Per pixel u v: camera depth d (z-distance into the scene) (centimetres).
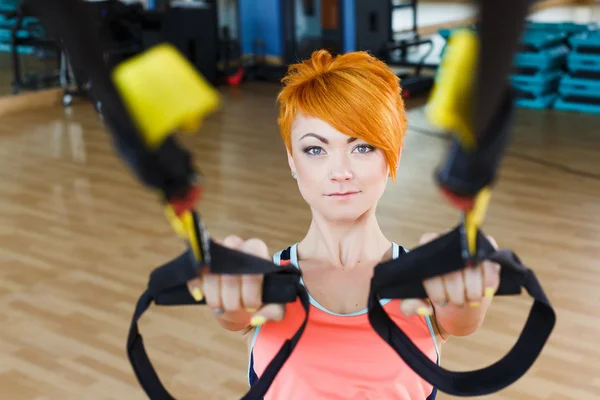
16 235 498
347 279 119
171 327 377
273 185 588
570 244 465
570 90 816
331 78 103
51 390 332
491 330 364
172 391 328
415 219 509
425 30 1261
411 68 995
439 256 58
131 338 67
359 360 114
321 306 117
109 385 336
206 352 357
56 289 421
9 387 334
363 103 102
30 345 366
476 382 66
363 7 938
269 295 69
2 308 401
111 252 468
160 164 29
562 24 874
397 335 66
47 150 694
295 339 73
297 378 115
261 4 1005
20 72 870
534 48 823
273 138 724
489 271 63
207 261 41
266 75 998
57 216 530
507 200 541
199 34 936
